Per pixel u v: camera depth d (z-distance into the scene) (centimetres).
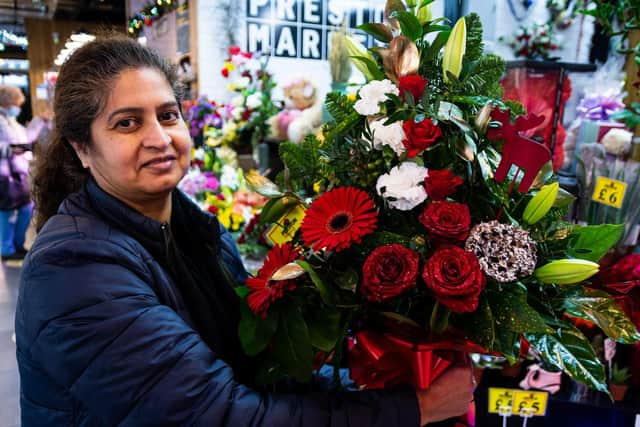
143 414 70
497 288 75
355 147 89
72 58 84
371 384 88
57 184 97
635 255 104
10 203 458
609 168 145
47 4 683
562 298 83
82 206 88
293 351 82
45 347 72
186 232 104
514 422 142
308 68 324
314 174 95
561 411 141
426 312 81
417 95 83
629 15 148
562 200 84
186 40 352
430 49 93
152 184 85
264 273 86
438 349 83
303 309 85
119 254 79
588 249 85
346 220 79
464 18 86
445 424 102
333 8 320
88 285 73
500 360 138
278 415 75
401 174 79
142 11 421
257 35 319
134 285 77
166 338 73
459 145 81
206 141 287
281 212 96
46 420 78
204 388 73
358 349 92
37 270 75
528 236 77
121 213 87
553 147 160
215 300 96
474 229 76
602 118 166
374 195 86
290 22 318
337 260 84
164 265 90
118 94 81
